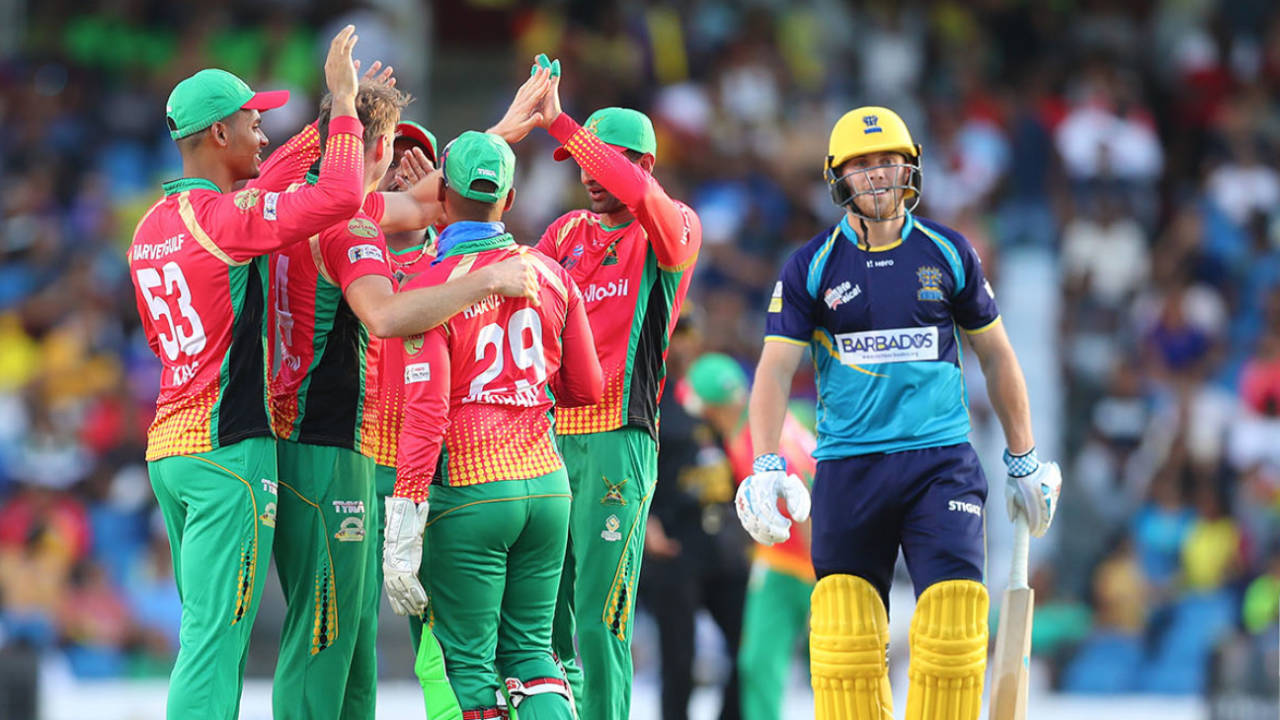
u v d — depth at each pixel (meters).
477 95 74.94
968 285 20.55
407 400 18.97
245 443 19.23
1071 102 68.94
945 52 71.12
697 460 29.58
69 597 47.97
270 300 20.28
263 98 20.06
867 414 20.52
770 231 62.31
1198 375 58.50
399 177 21.95
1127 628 50.56
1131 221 63.84
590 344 20.45
